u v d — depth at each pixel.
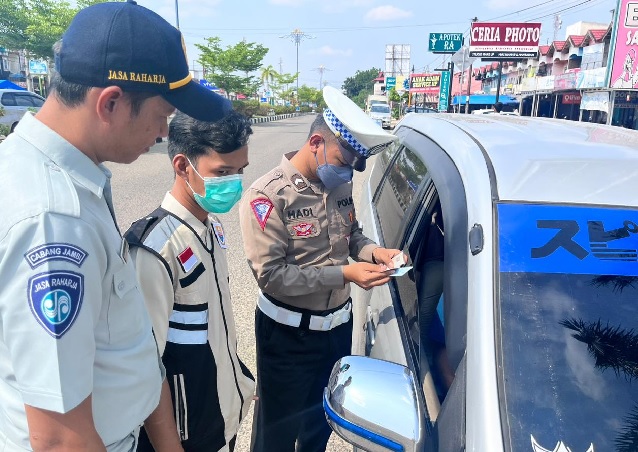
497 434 1.01
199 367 1.45
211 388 1.50
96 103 0.93
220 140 1.32
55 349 0.84
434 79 39.12
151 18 0.97
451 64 19.28
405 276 1.97
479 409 1.06
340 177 1.76
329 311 1.92
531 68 27.00
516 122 2.23
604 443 1.01
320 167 1.74
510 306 1.19
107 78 0.92
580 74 16.92
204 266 1.43
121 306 1.03
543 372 1.11
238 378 1.64
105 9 0.94
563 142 1.72
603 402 1.07
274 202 1.76
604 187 1.39
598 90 14.81
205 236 1.45
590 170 1.47
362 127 1.67
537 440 1.01
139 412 1.10
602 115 16.80
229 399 1.57
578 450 1.00
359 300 2.38
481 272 1.26
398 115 47.84
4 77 34.53
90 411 0.92
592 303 1.20
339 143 1.71
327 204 1.84
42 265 0.83
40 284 0.83
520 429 1.02
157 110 1.01
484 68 37.50
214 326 1.48
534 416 1.04
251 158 12.92
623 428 1.03
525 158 1.53
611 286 1.22
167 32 0.98
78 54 0.91
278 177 1.79
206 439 1.53
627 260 1.25
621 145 1.70
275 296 1.87
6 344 0.89
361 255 2.01
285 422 2.03
